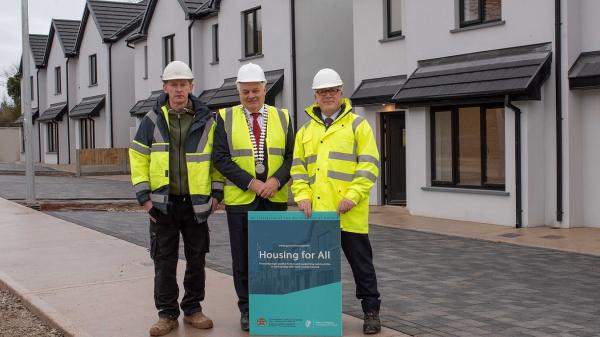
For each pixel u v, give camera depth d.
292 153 5.93
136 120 30.17
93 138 33.91
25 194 18.48
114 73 31.97
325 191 5.57
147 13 26.78
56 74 38.84
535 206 12.21
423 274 8.27
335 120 5.60
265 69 20.02
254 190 5.64
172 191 5.77
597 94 11.77
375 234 11.75
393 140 16.20
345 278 8.07
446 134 13.96
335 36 19.52
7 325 6.45
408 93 13.74
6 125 55.34
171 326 5.81
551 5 11.92
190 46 24.06
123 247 10.02
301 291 5.56
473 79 12.68
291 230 5.54
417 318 6.23
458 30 13.46
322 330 5.56
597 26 11.68
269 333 5.61
